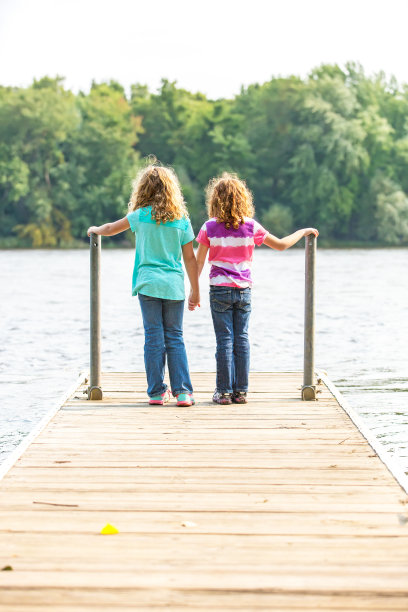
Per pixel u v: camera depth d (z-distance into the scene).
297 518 3.37
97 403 5.67
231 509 3.48
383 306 18.66
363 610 2.57
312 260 5.74
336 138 59.84
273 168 65.44
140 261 5.61
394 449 6.12
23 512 3.43
